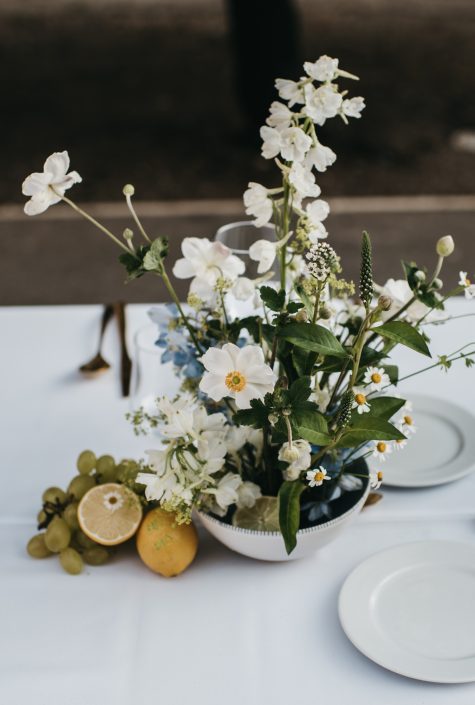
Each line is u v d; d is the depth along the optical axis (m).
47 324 1.65
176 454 0.94
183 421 0.92
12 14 7.89
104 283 3.62
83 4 8.19
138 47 7.01
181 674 0.92
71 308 1.71
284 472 1.00
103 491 1.08
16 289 3.60
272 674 0.91
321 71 0.85
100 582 1.04
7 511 1.17
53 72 6.50
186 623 0.98
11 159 5.05
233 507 1.05
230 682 0.90
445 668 0.89
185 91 6.06
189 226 4.19
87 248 3.97
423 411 1.32
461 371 1.48
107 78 6.36
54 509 1.08
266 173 4.83
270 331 0.94
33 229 4.19
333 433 0.90
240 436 0.99
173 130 5.41
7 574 1.06
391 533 1.11
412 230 4.05
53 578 1.05
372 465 1.22
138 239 4.04
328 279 0.87
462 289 0.91
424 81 6.07
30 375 1.48
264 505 1.01
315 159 0.89
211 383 0.85
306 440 0.86
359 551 1.08
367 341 0.99
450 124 5.38
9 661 0.94
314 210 0.91
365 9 7.78
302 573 1.05
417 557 1.04
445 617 0.96
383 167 4.82
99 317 1.68
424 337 0.90
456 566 1.03
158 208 4.41
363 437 0.89
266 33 4.90
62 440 1.31
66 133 5.42
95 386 1.45
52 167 0.89
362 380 0.95
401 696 0.88
